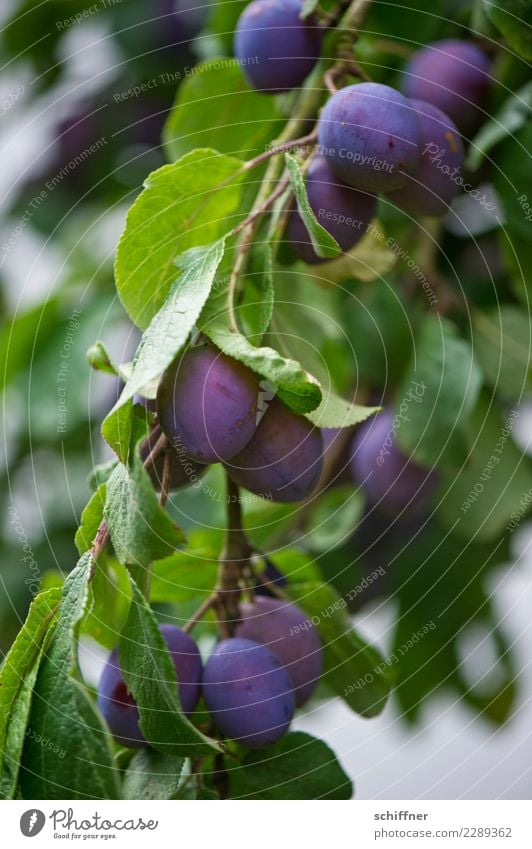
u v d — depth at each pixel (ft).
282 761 2.49
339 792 2.49
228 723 2.40
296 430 2.35
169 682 2.21
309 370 2.71
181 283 2.28
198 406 2.26
